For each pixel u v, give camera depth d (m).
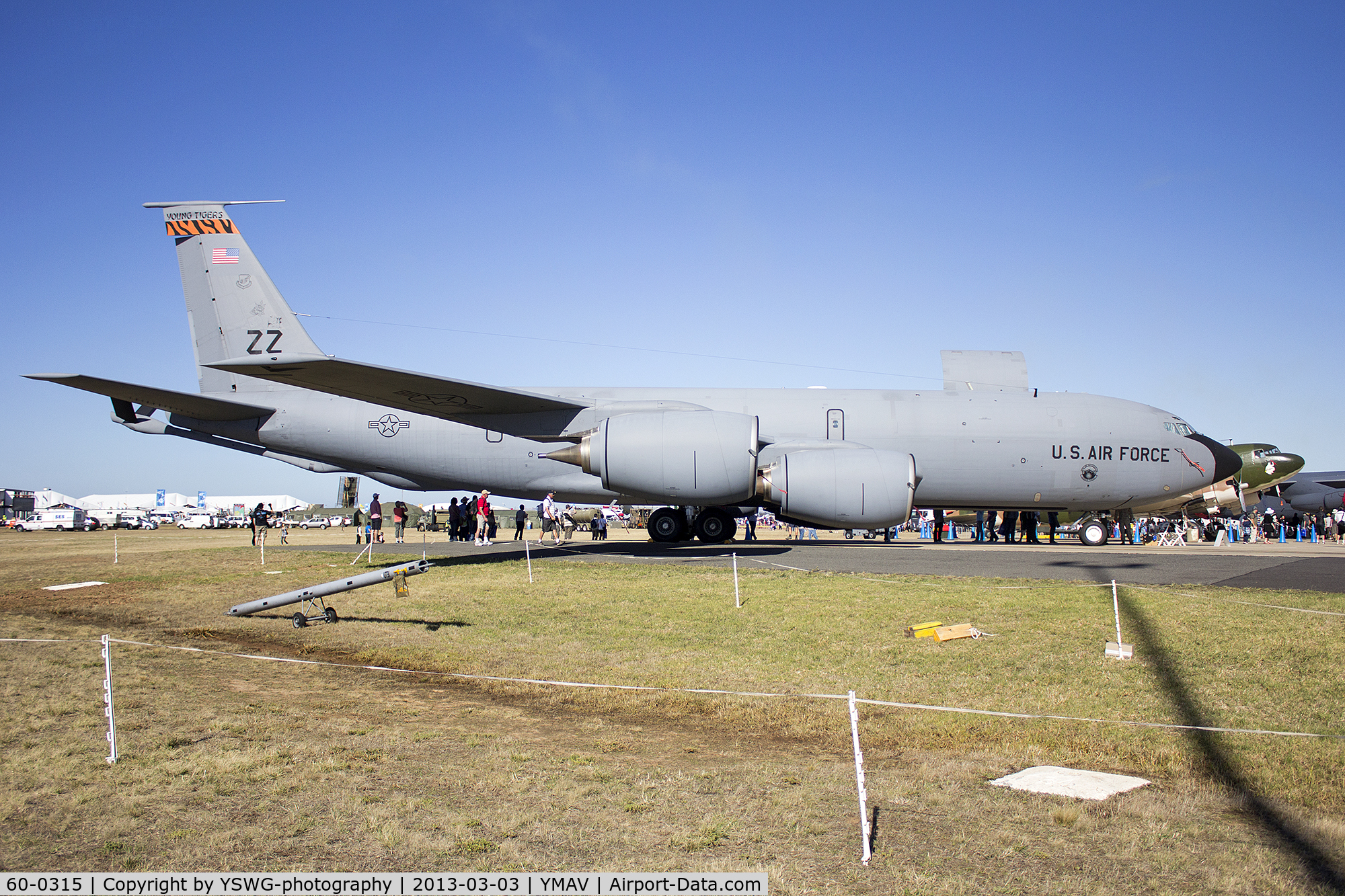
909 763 7.18
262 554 25.64
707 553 23.19
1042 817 5.88
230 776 6.79
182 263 26.31
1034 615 12.85
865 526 22.73
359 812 6.02
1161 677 9.69
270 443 26.41
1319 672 9.69
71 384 22.34
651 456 22.22
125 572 21.98
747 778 6.75
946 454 25.58
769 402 26.00
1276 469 40.03
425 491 27.34
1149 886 4.81
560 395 26.58
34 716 8.66
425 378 21.48
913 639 11.70
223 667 11.05
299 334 26.05
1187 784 6.59
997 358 27.91
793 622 12.89
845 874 4.98
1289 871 5.00
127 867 5.13
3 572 23.52
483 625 13.54
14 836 5.63
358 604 15.72
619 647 11.80
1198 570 18.16
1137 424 26.05
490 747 7.62
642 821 5.85
